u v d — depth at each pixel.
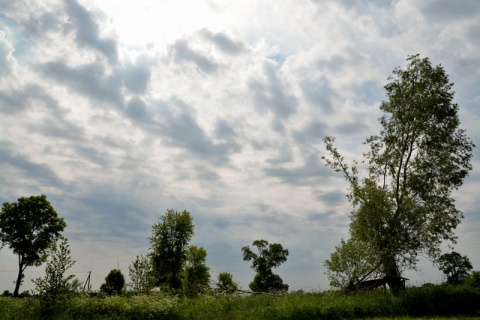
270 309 19.27
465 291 22.58
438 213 27.56
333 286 26.31
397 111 30.12
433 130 29.11
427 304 21.27
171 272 39.31
